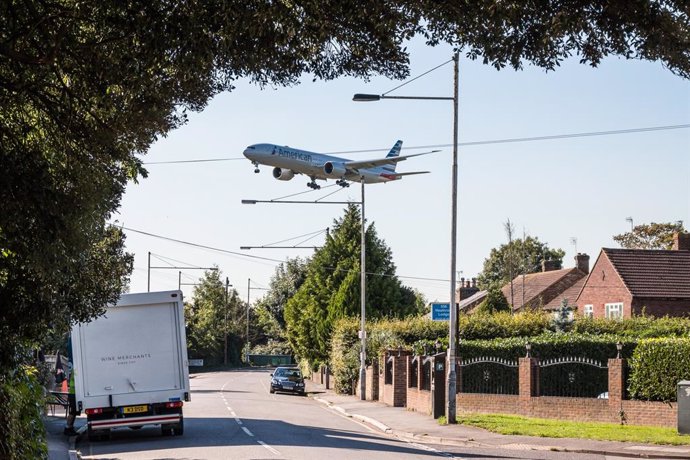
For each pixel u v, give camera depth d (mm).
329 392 82000
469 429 38781
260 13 13086
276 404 59969
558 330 61406
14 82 13898
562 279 103188
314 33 14234
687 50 13336
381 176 87250
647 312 70688
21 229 13906
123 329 34156
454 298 41688
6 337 16000
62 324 19812
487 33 13773
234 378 118375
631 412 39188
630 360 40406
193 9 12867
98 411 33844
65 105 14664
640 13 13211
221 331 171750
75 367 33719
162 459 27266
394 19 13906
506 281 158375
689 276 73375
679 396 34438
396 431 39531
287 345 187125
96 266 21844
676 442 31891
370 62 14961
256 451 29156
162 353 34312
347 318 83125
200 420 44375
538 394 43938
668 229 136250
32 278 15648
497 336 66562
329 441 33438
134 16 12852
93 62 13719
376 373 65812
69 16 13477
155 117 15383
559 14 13039
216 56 14164
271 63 14414
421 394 51656
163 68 14477
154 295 34188
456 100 41344
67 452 29750
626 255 75125
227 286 172375
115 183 16656
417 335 67625
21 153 13945
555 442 32875
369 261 103312
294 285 185750
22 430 16656
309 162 78125
